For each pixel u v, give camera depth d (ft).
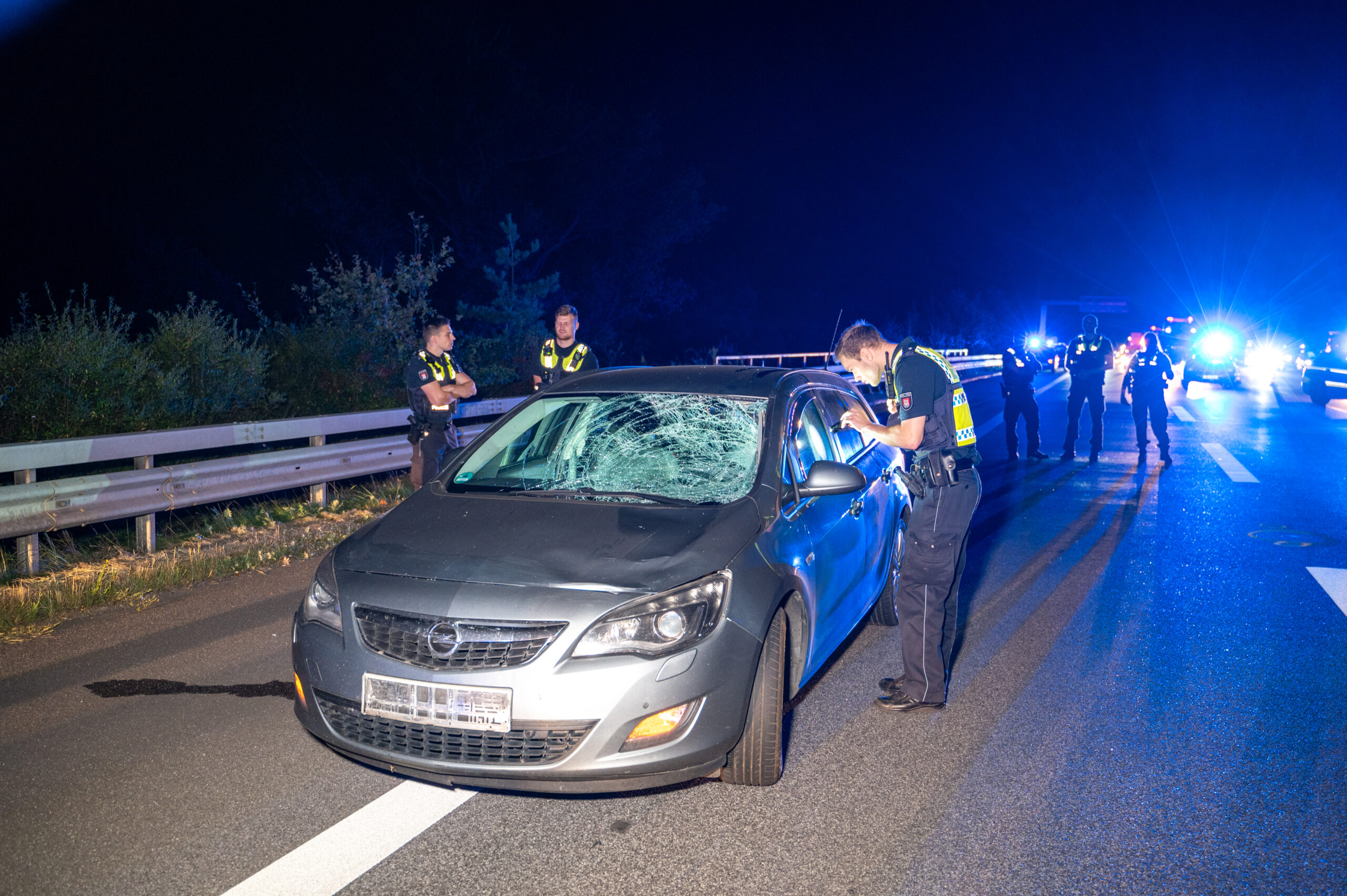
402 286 45.03
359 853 10.31
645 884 9.80
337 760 12.50
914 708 14.53
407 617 11.01
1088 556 24.63
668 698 10.65
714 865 10.16
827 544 14.15
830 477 13.61
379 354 41.96
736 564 11.80
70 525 20.58
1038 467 40.55
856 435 18.28
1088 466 40.96
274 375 38.68
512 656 10.61
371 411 29.48
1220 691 15.26
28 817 10.95
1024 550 25.34
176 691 14.76
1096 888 9.78
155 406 30.22
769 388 15.98
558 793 10.64
